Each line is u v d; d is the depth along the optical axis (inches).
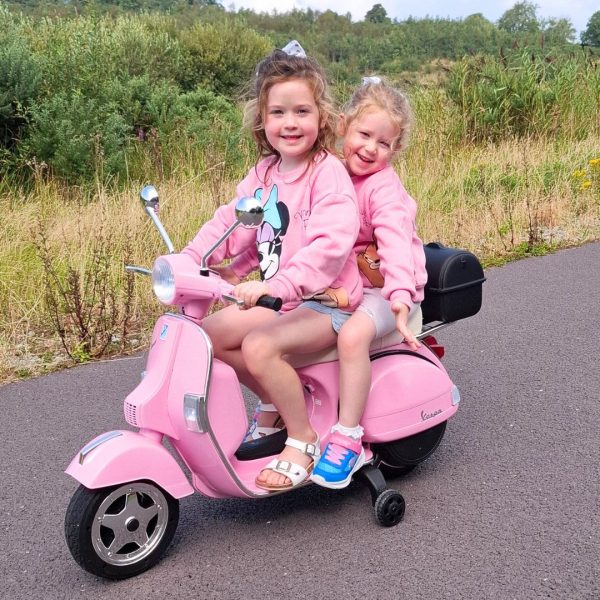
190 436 118.4
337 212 123.4
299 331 124.4
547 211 331.3
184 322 119.3
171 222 282.4
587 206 346.3
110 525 116.6
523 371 193.5
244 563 121.9
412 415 137.3
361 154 131.6
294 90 125.0
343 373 127.6
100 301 239.1
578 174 362.0
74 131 354.9
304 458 126.6
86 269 251.4
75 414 180.4
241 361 128.7
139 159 376.5
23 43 393.1
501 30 1493.6
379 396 133.5
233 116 448.1
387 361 136.3
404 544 125.2
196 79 680.4
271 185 133.0
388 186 132.6
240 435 121.8
